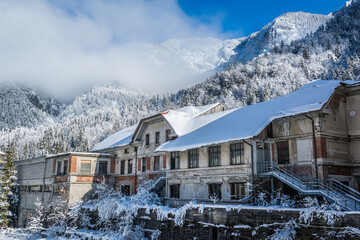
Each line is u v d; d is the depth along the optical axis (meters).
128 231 26.95
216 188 28.19
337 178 24.00
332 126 24.80
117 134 53.19
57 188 44.06
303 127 24.91
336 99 25.77
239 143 26.89
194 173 30.36
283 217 18.75
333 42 166.25
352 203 20.14
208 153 29.41
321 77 128.50
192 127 33.97
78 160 42.84
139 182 40.66
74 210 36.25
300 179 24.25
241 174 26.09
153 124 40.00
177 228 24.64
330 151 24.16
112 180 45.25
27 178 51.91
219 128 29.53
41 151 118.62
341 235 16.34
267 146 26.83
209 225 22.42
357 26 175.50
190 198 29.98
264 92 120.31
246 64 169.75
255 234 19.75
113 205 30.77
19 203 52.19
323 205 17.84
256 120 26.84
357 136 25.25
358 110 25.58
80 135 129.62
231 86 150.75
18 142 164.62
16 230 44.53
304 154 24.52
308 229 17.64
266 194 24.95
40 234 39.97
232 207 21.31
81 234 32.16
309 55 153.50
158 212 26.22
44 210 44.78
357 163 24.98
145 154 40.50
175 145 31.25
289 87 123.75
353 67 120.19
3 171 50.81
